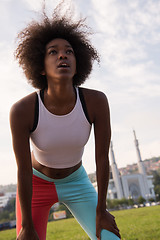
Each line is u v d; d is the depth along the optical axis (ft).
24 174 6.07
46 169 7.14
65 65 5.73
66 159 6.83
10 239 27.25
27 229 6.04
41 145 6.36
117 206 195.52
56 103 6.08
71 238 19.94
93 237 6.95
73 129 6.26
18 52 7.03
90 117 6.49
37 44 6.57
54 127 6.14
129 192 257.75
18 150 6.07
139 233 18.49
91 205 7.14
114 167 263.29
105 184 6.70
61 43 5.96
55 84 5.82
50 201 7.43
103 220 6.61
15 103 6.21
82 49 7.16
